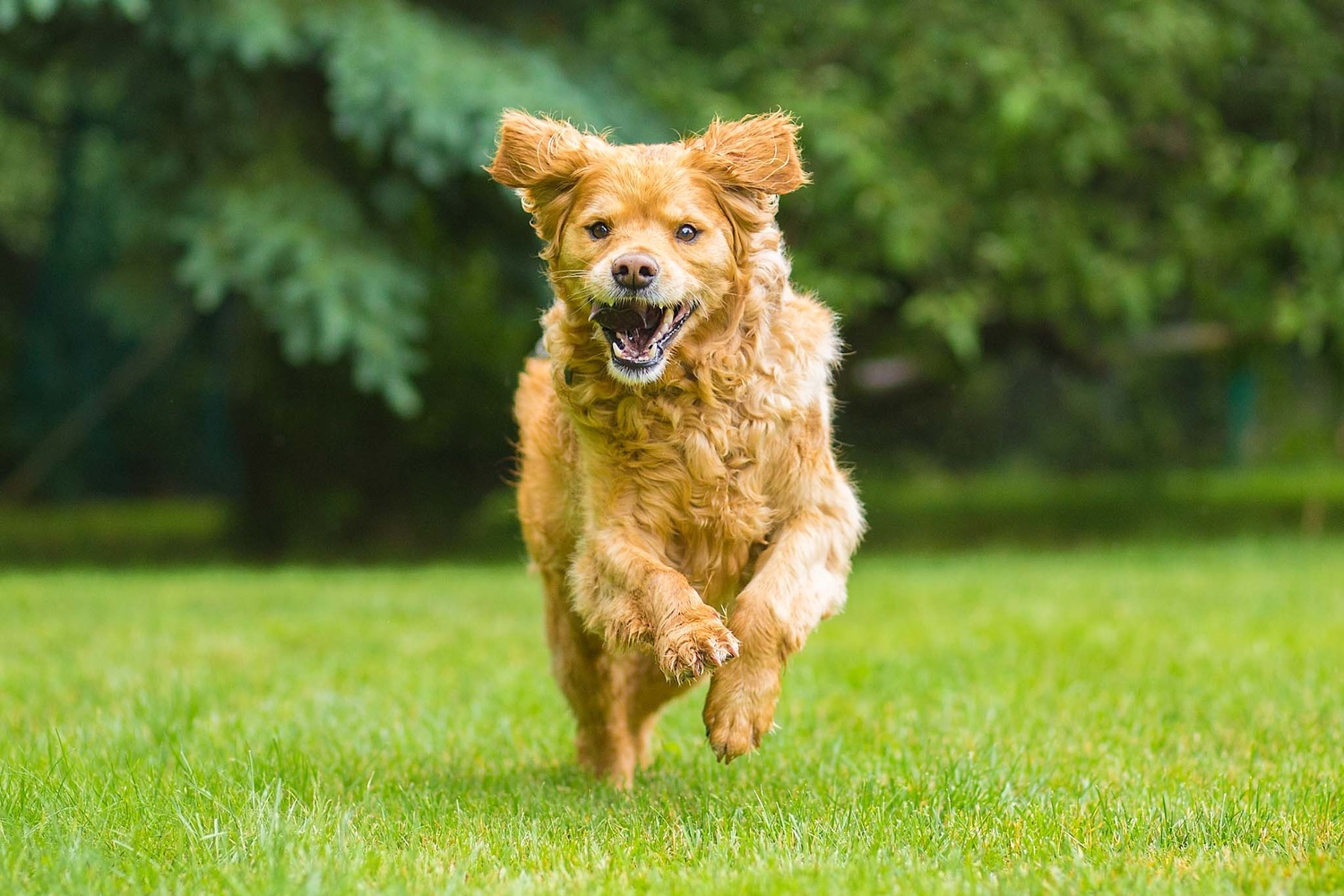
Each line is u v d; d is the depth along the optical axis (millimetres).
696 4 17453
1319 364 20766
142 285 20875
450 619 11078
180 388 28203
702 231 5070
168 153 15172
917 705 7188
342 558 18234
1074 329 19703
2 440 27688
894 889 3842
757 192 5262
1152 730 6418
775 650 4969
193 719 6543
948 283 16547
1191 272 18203
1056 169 16812
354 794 5312
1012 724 6547
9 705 7250
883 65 16359
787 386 5180
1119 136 16328
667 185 5070
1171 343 20250
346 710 7082
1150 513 23672
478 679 8242
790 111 15570
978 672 8203
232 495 30250
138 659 8984
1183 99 16969
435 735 6457
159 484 30141
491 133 13875
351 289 14289
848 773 5648
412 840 4453
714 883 3918
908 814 4785
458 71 13883
